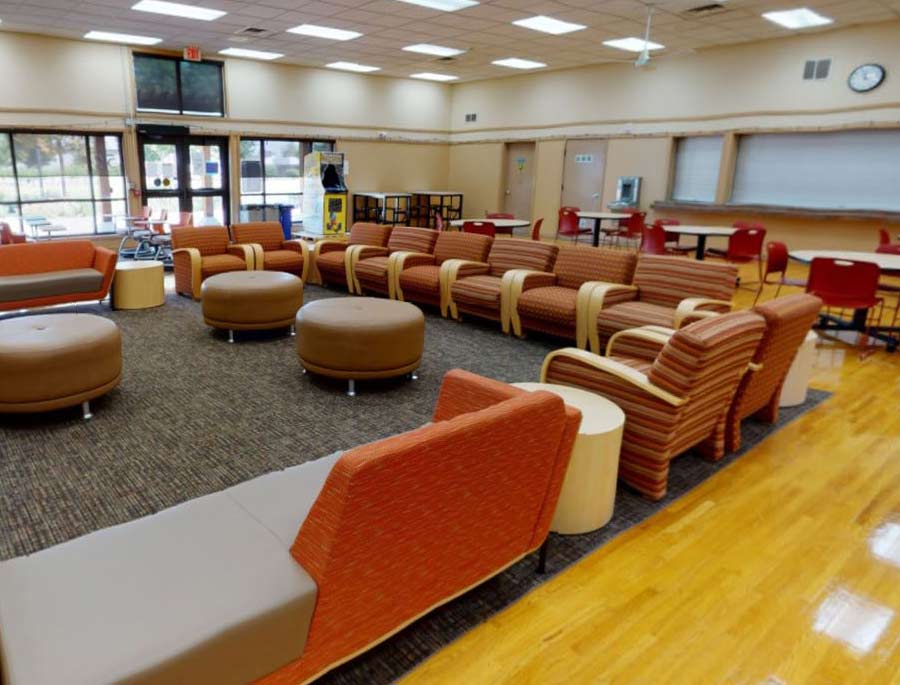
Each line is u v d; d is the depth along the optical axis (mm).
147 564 1489
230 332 5113
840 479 3018
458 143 15164
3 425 3355
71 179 10305
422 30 9148
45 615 1315
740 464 3160
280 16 8414
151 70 10734
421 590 1673
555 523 2488
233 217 12211
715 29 8898
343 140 13500
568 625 1984
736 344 2672
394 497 1412
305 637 1444
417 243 6977
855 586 2221
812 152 9680
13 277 5469
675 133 11141
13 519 2475
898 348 5453
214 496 1842
